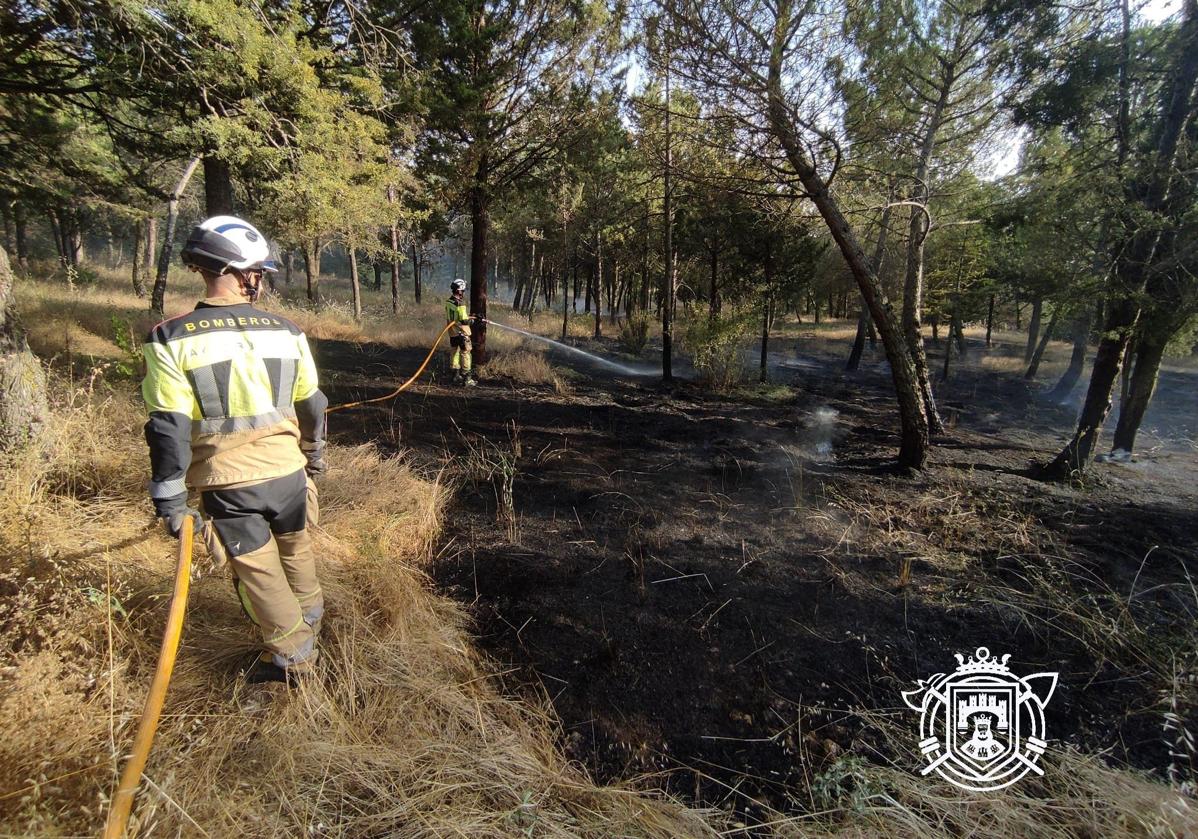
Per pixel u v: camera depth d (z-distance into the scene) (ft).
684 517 13.93
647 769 7.04
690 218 34.30
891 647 9.27
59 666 6.29
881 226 29.99
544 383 31.99
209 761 5.90
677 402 30.09
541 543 12.34
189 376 5.88
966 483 17.25
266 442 6.56
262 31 16.12
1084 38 19.85
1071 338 38.22
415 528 12.05
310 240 38.19
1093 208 17.97
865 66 16.43
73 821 4.90
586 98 28.89
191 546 5.85
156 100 19.04
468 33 25.44
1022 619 9.91
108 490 10.57
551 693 8.12
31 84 19.02
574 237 63.87
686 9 14.90
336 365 31.78
